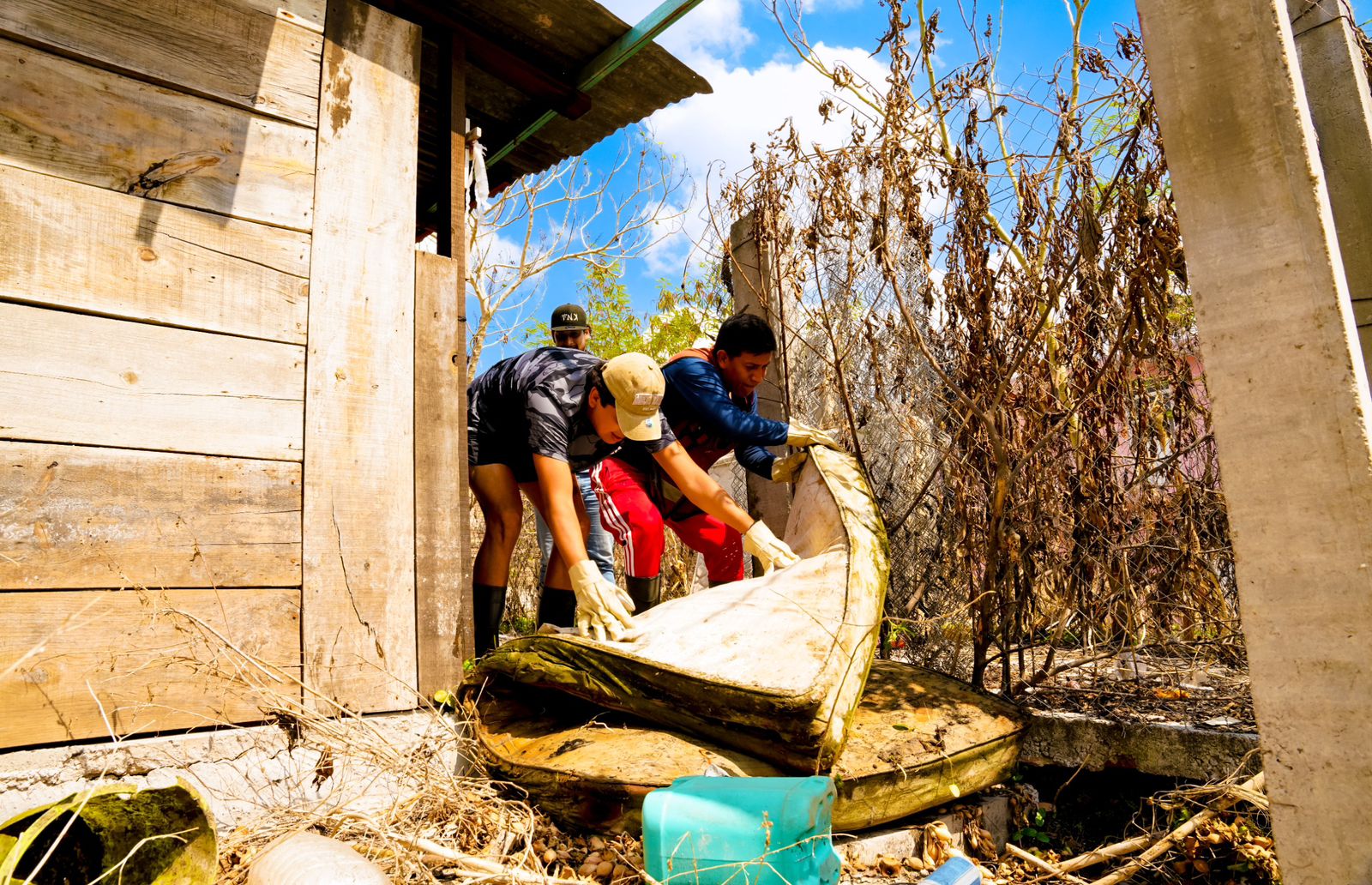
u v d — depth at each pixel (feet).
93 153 7.85
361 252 9.43
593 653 7.77
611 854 6.60
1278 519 5.50
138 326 7.91
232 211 8.60
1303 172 5.47
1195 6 5.91
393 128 9.89
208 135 8.55
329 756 7.96
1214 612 9.36
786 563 9.21
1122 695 9.57
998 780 8.29
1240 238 5.71
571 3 11.96
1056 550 9.78
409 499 9.36
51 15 7.73
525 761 7.38
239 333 8.48
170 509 7.87
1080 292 9.34
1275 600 5.49
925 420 10.92
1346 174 8.54
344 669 8.63
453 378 9.99
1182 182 5.97
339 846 6.02
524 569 19.94
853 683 7.21
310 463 8.73
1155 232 8.54
